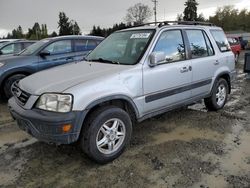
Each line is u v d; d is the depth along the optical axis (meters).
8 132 5.02
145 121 5.36
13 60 6.92
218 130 4.90
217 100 5.90
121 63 4.23
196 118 5.52
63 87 3.48
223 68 5.77
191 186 3.23
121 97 3.80
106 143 3.71
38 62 7.16
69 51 7.76
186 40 4.95
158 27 4.57
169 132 4.84
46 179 3.46
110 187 3.26
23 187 3.31
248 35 51.16
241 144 4.32
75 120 3.35
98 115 3.56
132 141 4.47
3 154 4.15
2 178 3.50
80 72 3.95
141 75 4.06
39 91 3.55
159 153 4.04
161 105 4.46
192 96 5.08
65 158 3.97
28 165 3.81
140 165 3.71
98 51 4.98
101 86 3.62
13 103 3.92
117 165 3.73
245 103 6.74
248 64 10.40
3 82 6.80
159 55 4.16
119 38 4.88
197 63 5.05
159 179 3.38
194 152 4.05
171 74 4.51
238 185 3.24
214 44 5.64
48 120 3.28
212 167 3.62
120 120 3.81
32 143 4.52
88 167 3.71
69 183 3.36
